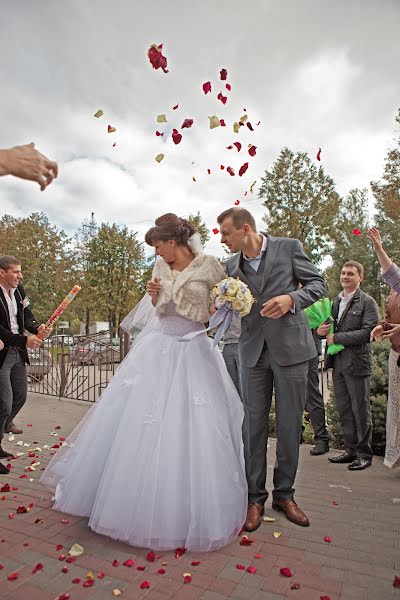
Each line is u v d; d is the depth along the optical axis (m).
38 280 25.98
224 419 2.46
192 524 2.10
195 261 2.62
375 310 3.68
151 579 1.85
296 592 1.76
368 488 3.12
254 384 2.65
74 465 2.50
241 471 2.46
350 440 3.83
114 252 22.69
